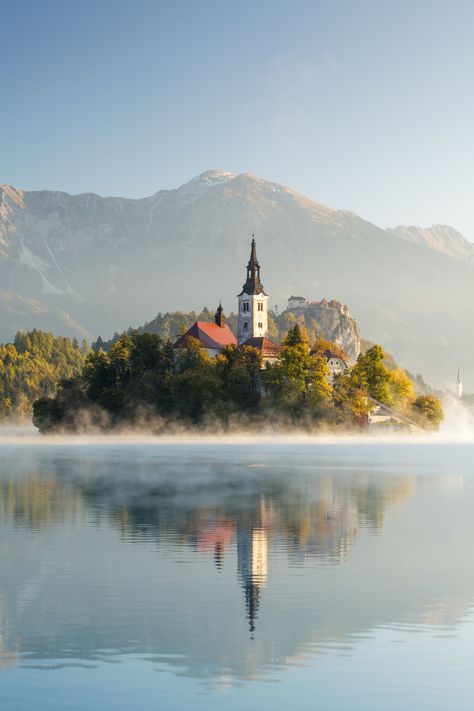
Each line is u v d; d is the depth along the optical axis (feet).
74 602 173.88
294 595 180.24
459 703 126.11
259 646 148.66
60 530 262.06
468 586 187.93
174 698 127.85
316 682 133.59
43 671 137.39
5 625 158.92
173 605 172.55
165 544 238.07
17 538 246.47
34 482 429.79
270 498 359.66
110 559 215.51
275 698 127.85
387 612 167.32
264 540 246.06
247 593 181.47
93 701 126.62
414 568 205.77
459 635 154.51
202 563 211.00
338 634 154.92
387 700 126.93
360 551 228.43
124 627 158.20
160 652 145.69
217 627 158.30
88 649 146.72
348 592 182.50
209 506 328.08
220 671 137.49
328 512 312.50
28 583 189.37
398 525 277.64
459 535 256.32
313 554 223.92
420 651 146.30
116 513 303.07
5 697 127.95
